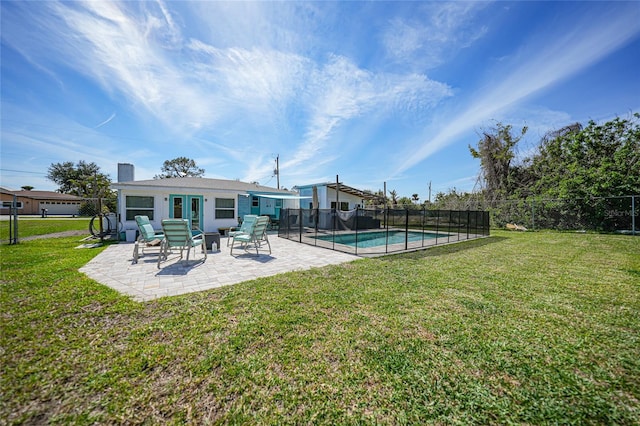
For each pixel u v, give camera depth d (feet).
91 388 6.41
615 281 15.98
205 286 14.79
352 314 10.98
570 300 12.81
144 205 38.29
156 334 9.07
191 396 6.27
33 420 5.50
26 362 7.30
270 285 14.93
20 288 13.48
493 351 8.30
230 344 8.51
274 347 8.39
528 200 53.36
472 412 5.93
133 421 5.55
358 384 6.76
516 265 20.45
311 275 17.21
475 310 11.53
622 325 10.14
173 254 25.08
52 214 124.36
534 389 6.64
